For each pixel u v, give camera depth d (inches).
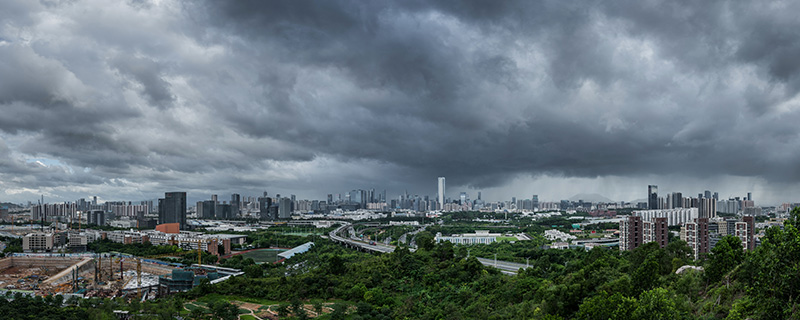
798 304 6722.4
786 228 7012.8
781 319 6752.0
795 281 6707.7
